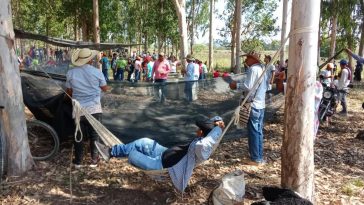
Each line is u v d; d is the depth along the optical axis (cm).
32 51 1520
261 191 508
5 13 491
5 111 508
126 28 3697
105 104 664
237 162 622
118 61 2064
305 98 420
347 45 2317
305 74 415
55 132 598
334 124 933
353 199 493
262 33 3056
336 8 2061
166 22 3172
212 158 638
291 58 421
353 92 1589
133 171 569
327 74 901
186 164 463
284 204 367
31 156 557
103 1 2773
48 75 657
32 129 641
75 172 555
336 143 757
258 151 609
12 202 459
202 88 724
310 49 411
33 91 651
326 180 555
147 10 3400
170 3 3156
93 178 539
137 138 675
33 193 482
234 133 754
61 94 634
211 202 445
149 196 491
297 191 436
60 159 602
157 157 477
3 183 502
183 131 700
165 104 696
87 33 3014
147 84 688
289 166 438
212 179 548
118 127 671
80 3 2725
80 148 570
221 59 5562
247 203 473
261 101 593
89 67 567
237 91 754
